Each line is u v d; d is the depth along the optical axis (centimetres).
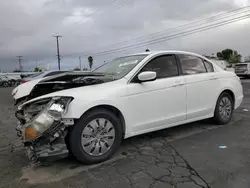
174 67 372
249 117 509
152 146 341
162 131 416
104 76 322
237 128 423
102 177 248
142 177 246
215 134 390
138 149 330
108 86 300
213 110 423
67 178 248
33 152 251
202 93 398
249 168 262
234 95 458
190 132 406
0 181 244
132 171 261
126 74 326
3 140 393
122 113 302
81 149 269
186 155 304
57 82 305
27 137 251
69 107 259
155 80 340
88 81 302
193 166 271
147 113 327
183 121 374
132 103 311
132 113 312
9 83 2766
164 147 336
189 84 377
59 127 256
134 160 291
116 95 295
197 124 455
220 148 325
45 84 322
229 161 281
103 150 287
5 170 271
